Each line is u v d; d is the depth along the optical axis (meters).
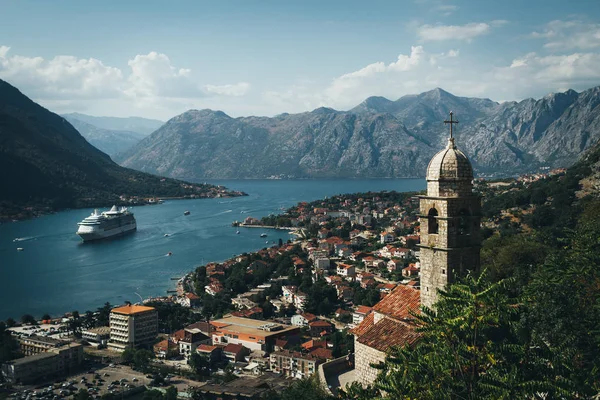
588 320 58.59
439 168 59.97
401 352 51.09
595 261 69.50
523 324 55.47
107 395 172.75
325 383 69.94
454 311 49.12
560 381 42.84
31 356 197.25
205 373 195.00
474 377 46.47
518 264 118.00
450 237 59.28
